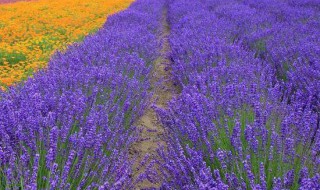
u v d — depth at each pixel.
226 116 3.07
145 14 10.32
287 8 11.05
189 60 5.45
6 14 11.70
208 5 13.12
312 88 3.76
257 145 2.40
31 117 2.55
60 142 2.58
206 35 7.10
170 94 5.33
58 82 3.75
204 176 2.04
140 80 4.81
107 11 12.91
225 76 4.36
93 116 2.84
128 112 3.76
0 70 5.95
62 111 2.92
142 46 6.12
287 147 2.35
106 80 3.89
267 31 7.25
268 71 4.70
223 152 2.39
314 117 2.94
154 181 2.77
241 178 2.17
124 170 2.54
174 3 14.08
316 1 11.86
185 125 2.90
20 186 2.10
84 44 5.84
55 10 12.84
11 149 2.22
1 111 2.66
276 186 1.97
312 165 2.30
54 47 7.38
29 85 3.68
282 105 3.23
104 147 2.89
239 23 8.71
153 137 4.02
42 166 2.28
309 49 5.32
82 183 2.30
